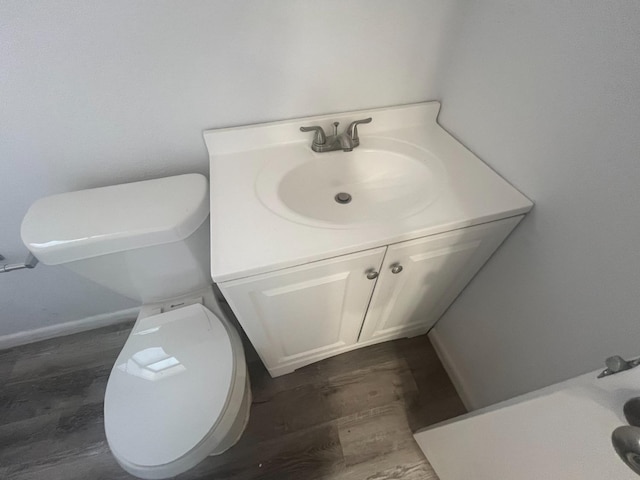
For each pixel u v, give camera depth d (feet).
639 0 1.69
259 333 3.04
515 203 2.64
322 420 3.90
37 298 3.98
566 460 1.40
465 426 2.54
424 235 2.52
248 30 2.58
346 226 2.46
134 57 2.48
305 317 3.06
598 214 2.14
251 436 3.78
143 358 2.89
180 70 2.64
